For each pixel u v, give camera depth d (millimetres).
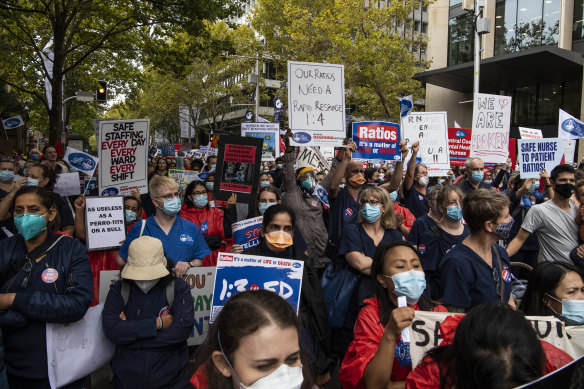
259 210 5051
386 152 6258
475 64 17016
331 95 5742
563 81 28469
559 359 2055
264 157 12141
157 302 3143
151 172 11305
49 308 2920
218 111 52812
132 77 22188
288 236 3607
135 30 17422
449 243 4176
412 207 6789
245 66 41688
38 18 16906
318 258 5387
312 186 5492
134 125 5906
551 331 2527
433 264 4156
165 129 66375
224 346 1731
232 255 3248
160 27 17172
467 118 33281
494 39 29719
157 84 46250
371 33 27734
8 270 3061
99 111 40562
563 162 9312
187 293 3268
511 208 6992
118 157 5832
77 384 3234
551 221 4516
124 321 3035
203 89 44906
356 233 3990
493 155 8344
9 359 2982
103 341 3281
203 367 1958
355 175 5301
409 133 8023
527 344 1531
